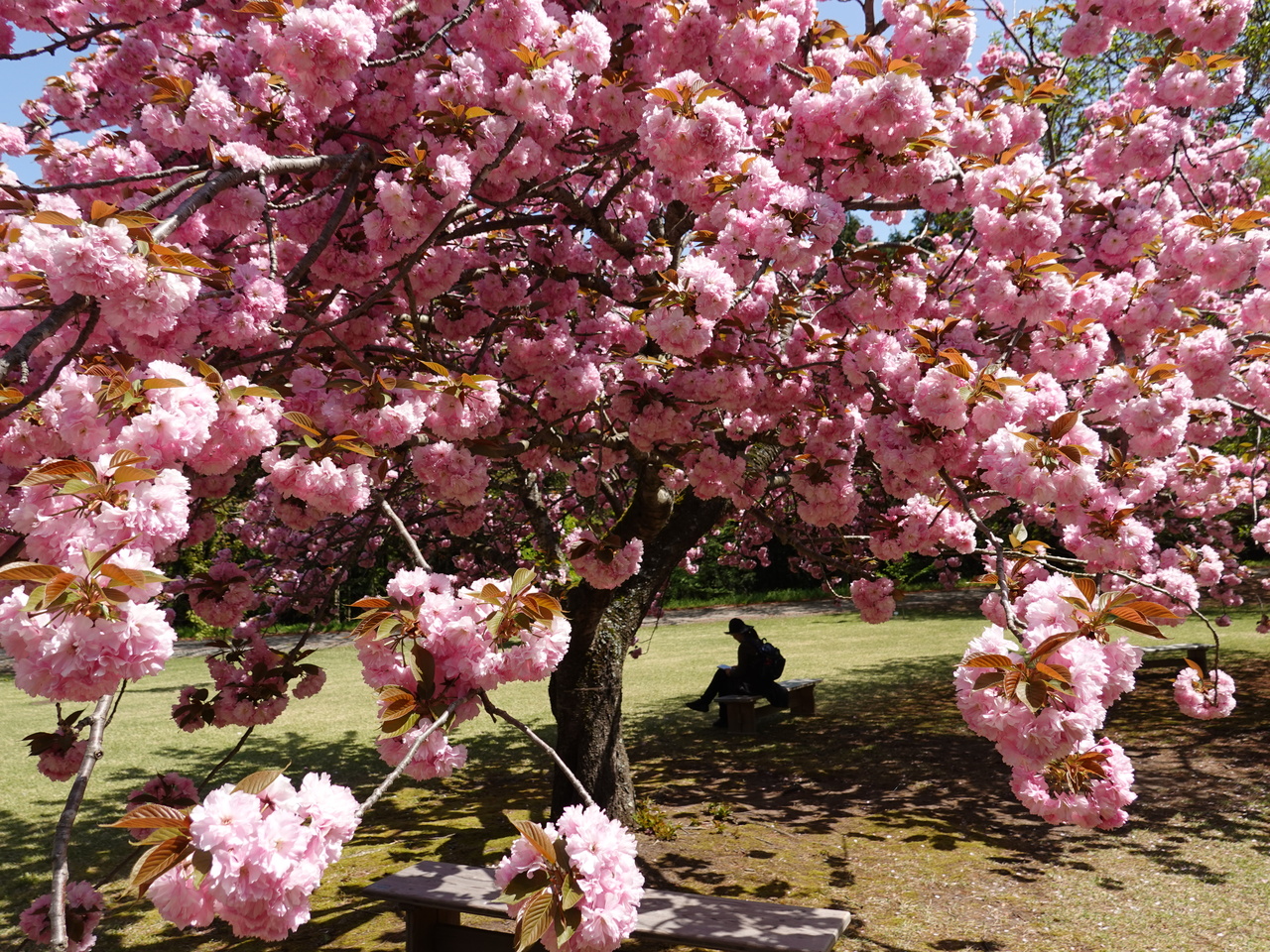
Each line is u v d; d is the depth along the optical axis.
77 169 3.16
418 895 3.56
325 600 5.61
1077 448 2.39
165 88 2.82
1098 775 1.90
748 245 3.07
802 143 3.08
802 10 3.78
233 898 1.31
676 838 5.31
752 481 4.97
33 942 2.93
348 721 9.35
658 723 8.84
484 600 1.96
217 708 4.10
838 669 11.38
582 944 1.63
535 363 3.83
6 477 2.58
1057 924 4.00
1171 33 4.43
